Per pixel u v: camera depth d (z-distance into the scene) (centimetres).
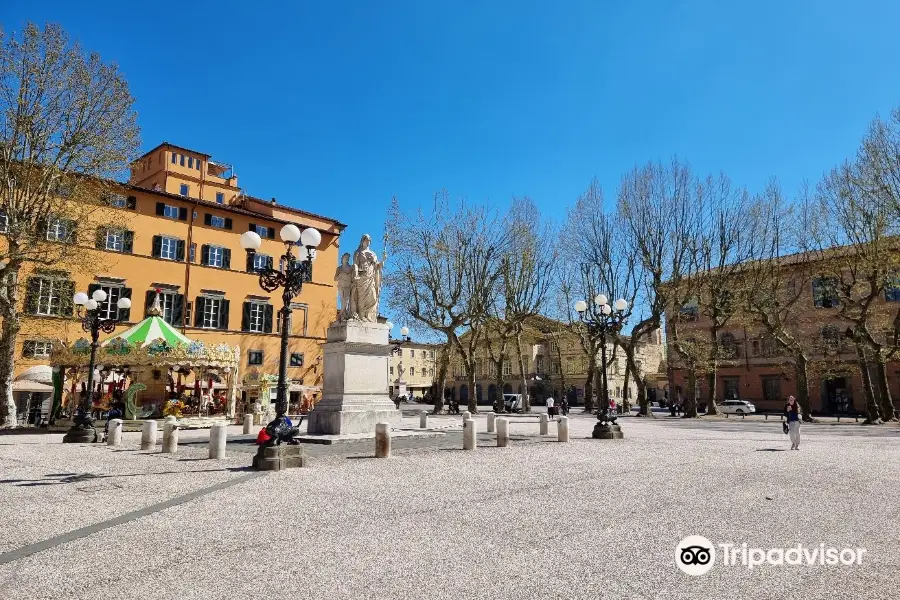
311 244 1233
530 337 5238
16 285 2536
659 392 8656
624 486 948
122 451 1493
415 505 781
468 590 456
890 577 500
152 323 2722
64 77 2475
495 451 1489
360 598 439
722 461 1322
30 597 437
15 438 2016
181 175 4797
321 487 920
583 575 495
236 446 1609
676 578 491
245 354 4275
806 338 5153
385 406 1833
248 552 557
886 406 3522
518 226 4594
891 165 3294
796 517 726
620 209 4519
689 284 4241
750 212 4091
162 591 451
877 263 3375
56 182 2630
